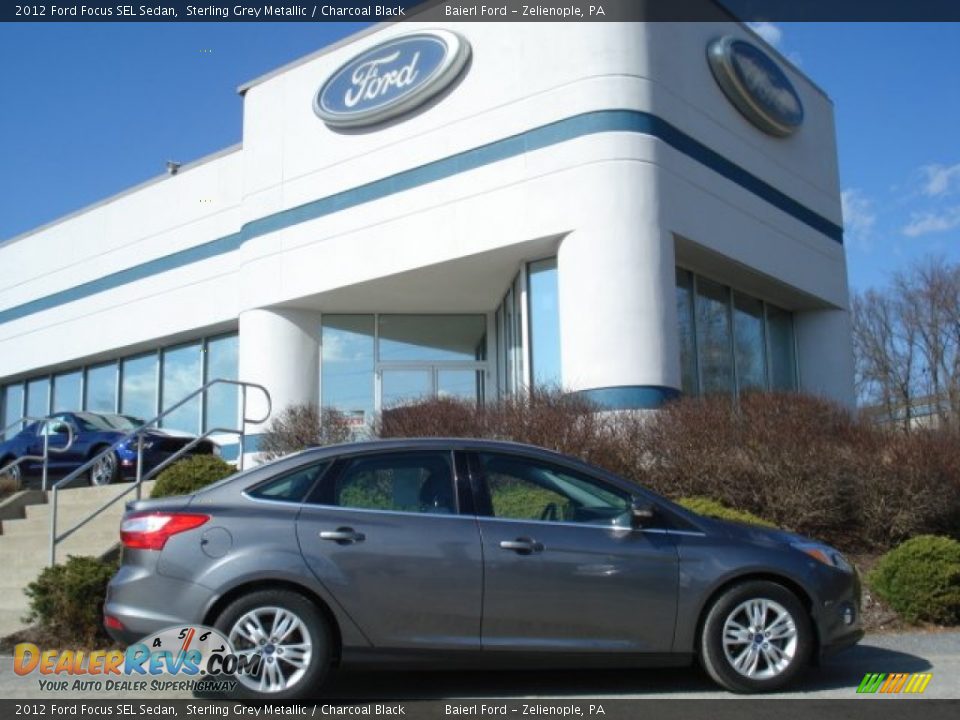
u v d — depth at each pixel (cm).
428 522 588
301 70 1748
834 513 990
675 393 1348
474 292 1705
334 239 1647
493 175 1470
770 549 610
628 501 614
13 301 2405
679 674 666
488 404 1144
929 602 813
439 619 572
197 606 558
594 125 1393
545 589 580
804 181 1862
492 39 1509
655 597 589
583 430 1062
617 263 1352
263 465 609
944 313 3619
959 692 609
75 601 757
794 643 598
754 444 1010
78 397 2280
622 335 1333
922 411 3462
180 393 2050
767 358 1834
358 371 1806
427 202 1538
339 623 565
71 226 2280
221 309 1906
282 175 1741
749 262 1619
